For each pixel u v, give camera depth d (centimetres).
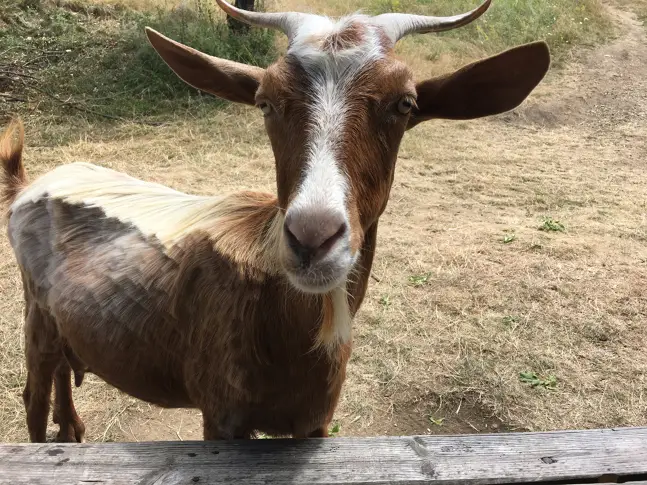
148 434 86
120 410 89
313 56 44
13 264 121
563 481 46
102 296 60
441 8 297
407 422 90
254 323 50
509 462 46
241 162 176
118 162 171
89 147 178
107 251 62
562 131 224
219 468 45
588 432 50
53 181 69
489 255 133
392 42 48
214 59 58
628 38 322
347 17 48
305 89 44
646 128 224
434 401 94
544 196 167
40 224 67
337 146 42
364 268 54
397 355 102
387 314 112
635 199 166
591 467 46
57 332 69
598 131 224
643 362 101
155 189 70
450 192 168
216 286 52
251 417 55
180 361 58
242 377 52
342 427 88
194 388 57
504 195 167
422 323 110
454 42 272
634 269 128
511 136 216
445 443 48
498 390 94
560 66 278
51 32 251
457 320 111
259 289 50
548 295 119
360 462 46
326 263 39
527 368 99
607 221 152
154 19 258
